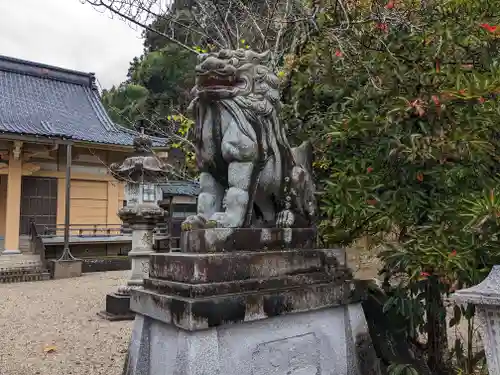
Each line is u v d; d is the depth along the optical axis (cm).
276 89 286
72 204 1681
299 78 377
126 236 1634
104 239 1552
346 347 282
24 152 1494
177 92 1267
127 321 684
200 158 283
